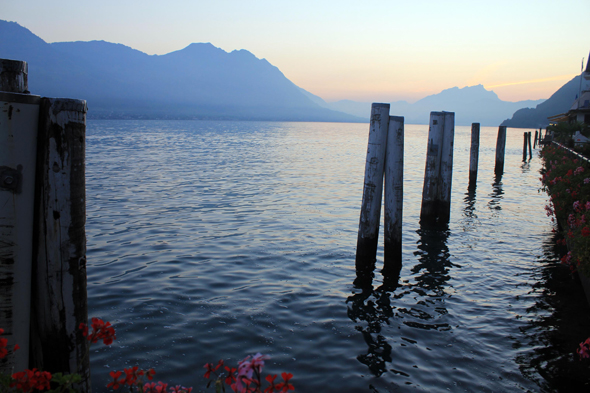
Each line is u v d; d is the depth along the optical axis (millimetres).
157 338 5422
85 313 2982
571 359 5117
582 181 8992
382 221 11250
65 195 2744
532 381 4668
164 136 62938
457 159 35156
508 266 8680
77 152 2783
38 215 2734
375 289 7371
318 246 9727
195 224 11516
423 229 11586
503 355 5223
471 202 16016
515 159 35500
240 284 7395
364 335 5715
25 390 2268
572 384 4605
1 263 2623
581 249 6125
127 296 6723
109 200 14422
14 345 2672
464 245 10164
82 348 2955
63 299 2812
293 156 34656
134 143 45406
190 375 4633
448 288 7484
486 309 6605
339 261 8750
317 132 108125
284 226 11531
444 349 5371
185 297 6758
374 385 4562
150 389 2756
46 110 2654
